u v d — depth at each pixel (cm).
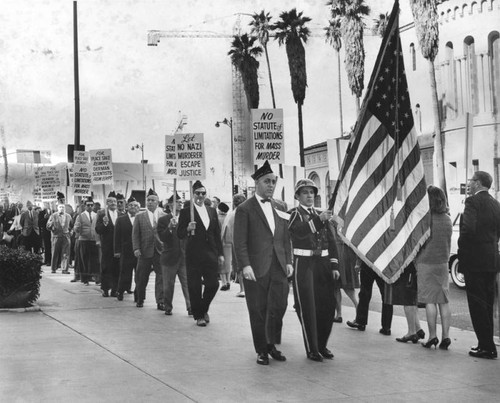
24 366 643
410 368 648
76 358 682
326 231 709
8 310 1037
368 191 781
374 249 770
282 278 693
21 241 2006
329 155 924
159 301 1091
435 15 2325
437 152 2327
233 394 541
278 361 678
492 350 696
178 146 1106
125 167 3956
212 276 916
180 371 625
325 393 548
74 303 1164
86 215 1502
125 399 523
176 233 962
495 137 2153
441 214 751
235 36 3058
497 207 704
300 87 2920
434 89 2359
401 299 790
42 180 2212
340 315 947
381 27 2652
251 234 683
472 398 535
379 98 788
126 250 1208
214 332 855
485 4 2180
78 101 2203
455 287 1370
